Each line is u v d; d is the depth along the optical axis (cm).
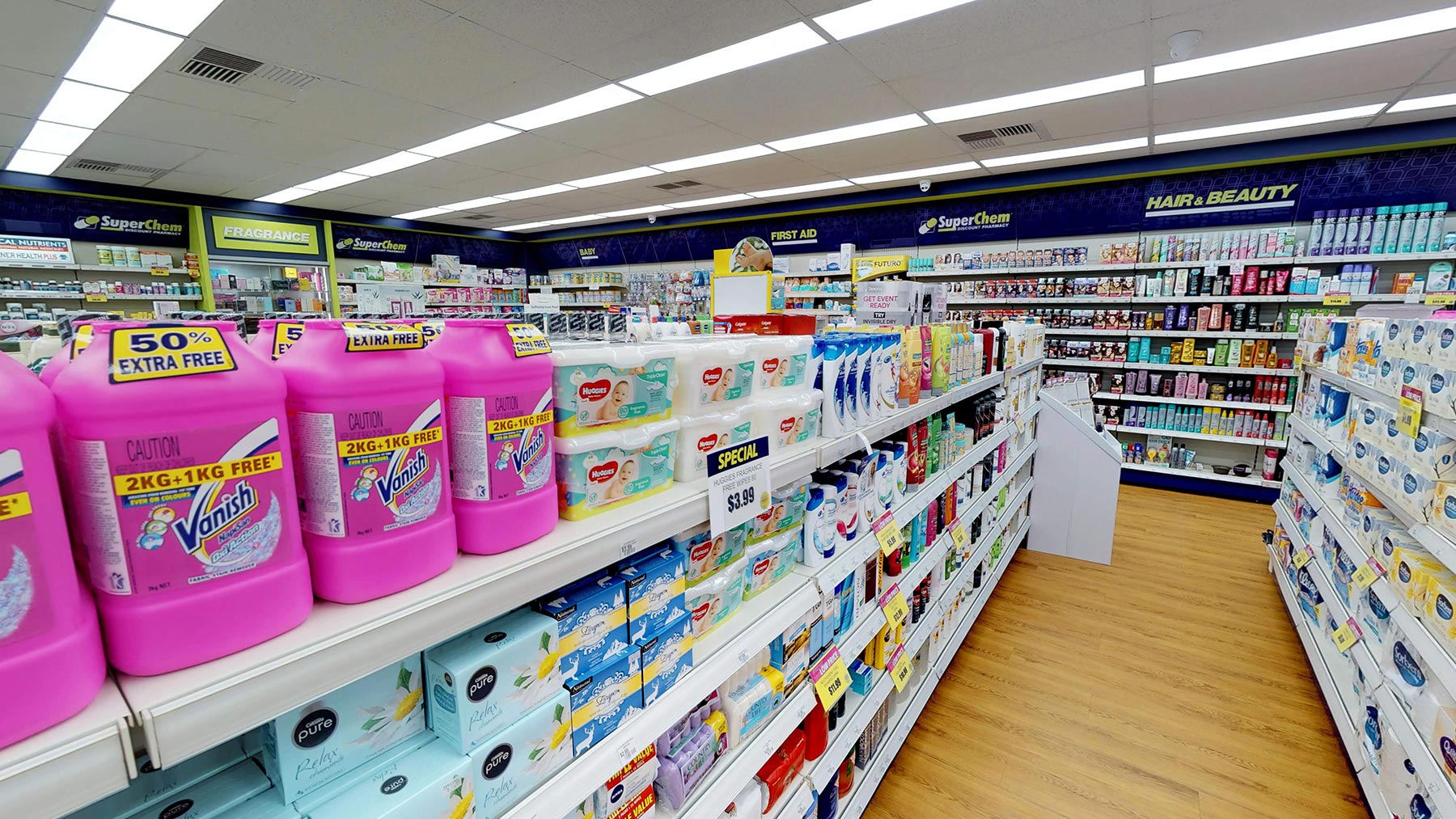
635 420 98
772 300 266
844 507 162
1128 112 463
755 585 139
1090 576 381
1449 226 479
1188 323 572
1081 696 263
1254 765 223
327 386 58
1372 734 196
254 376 53
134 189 728
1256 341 545
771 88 419
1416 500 171
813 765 159
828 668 158
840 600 169
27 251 675
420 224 1023
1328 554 270
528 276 1203
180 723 47
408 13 313
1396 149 489
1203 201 576
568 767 88
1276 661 287
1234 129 500
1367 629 211
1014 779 218
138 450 46
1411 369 183
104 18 315
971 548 292
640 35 340
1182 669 281
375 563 62
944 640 263
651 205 885
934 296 316
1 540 40
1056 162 619
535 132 518
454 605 66
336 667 56
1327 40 340
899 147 567
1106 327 612
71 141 532
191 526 50
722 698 130
